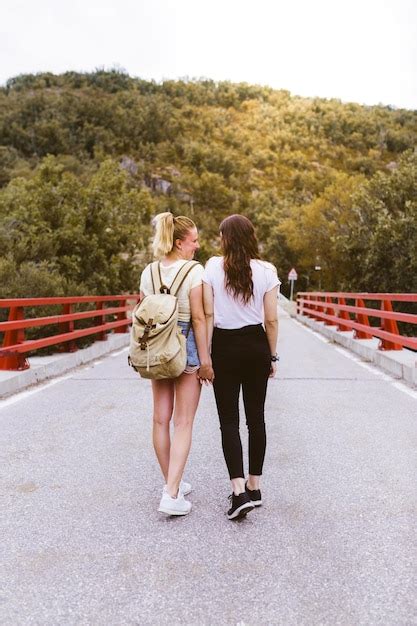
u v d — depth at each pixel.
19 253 22.86
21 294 13.47
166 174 182.00
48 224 26.72
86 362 11.66
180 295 3.77
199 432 6.01
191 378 3.86
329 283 49.44
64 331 11.09
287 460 5.02
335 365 10.91
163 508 3.73
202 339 3.77
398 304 23.12
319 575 3.03
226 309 3.78
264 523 3.71
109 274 28.28
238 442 3.78
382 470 4.73
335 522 3.71
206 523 3.72
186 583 2.96
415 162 38.06
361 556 3.23
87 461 5.04
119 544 3.42
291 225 52.50
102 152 172.75
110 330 16.16
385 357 10.31
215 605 2.75
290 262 76.31
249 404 3.93
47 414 6.84
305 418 6.58
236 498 3.68
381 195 38.09
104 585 2.94
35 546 3.40
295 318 30.88
